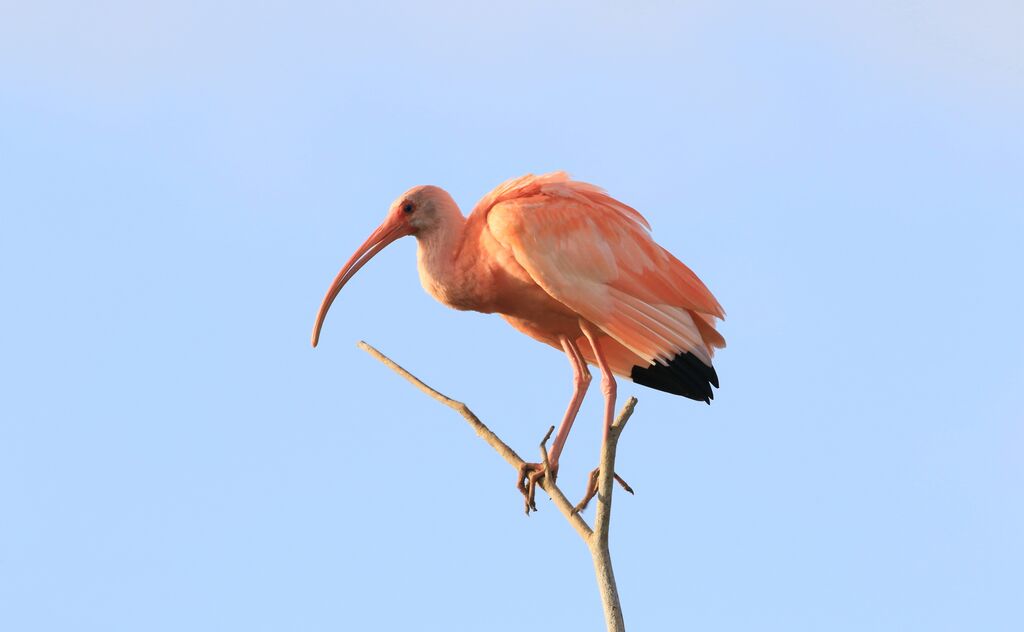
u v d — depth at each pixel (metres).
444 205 13.35
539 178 13.45
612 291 12.56
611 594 8.28
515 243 12.61
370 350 10.20
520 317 13.41
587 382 13.46
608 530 8.27
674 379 12.82
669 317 12.63
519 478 11.57
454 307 13.50
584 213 12.80
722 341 13.28
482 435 9.69
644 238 13.00
